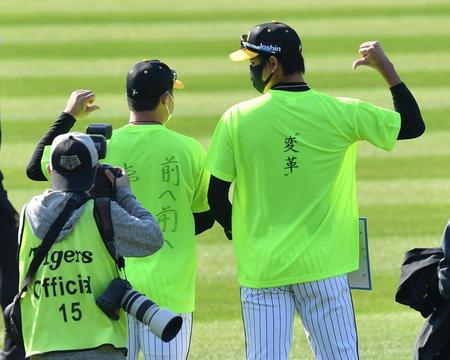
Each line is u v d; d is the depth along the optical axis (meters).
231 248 28.83
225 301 25.00
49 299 14.15
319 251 15.81
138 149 16.61
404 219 30.92
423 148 38.22
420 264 15.88
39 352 14.16
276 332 15.92
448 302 15.61
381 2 61.09
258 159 15.92
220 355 21.52
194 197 16.97
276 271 15.80
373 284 26.11
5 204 20.94
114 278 14.27
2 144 37.78
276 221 15.92
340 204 16.08
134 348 16.38
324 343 16.00
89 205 14.21
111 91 44.69
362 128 15.96
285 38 15.98
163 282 16.47
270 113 15.91
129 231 14.19
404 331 23.00
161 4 60.31
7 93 44.38
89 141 14.27
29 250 14.27
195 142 16.97
